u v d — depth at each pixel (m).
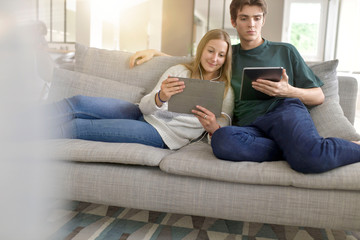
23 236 0.17
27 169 0.17
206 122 1.52
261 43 1.83
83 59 2.09
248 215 1.22
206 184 1.25
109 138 1.51
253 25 1.75
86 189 1.33
